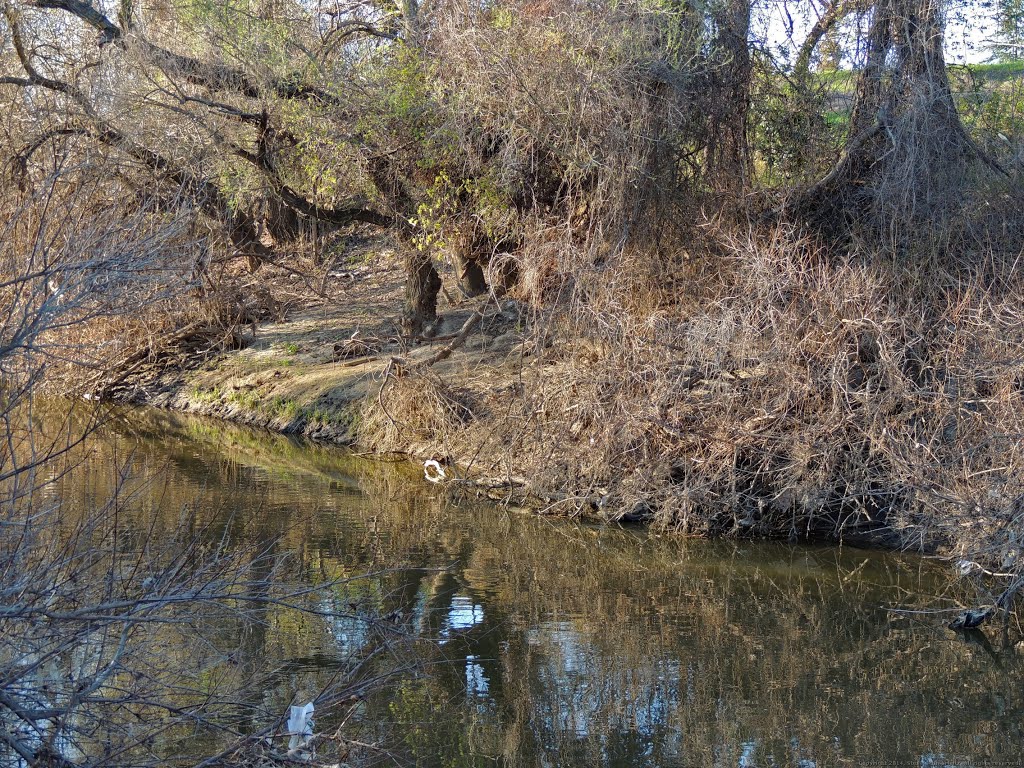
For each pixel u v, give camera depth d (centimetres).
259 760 508
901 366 951
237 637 693
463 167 1218
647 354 1024
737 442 961
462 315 1467
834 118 1247
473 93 1150
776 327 952
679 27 1161
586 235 1137
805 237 1078
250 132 1373
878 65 1162
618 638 754
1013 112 1262
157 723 541
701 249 1126
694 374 1015
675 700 658
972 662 720
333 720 613
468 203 1255
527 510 1066
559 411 1075
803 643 749
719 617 797
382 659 688
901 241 1055
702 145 1174
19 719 495
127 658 558
